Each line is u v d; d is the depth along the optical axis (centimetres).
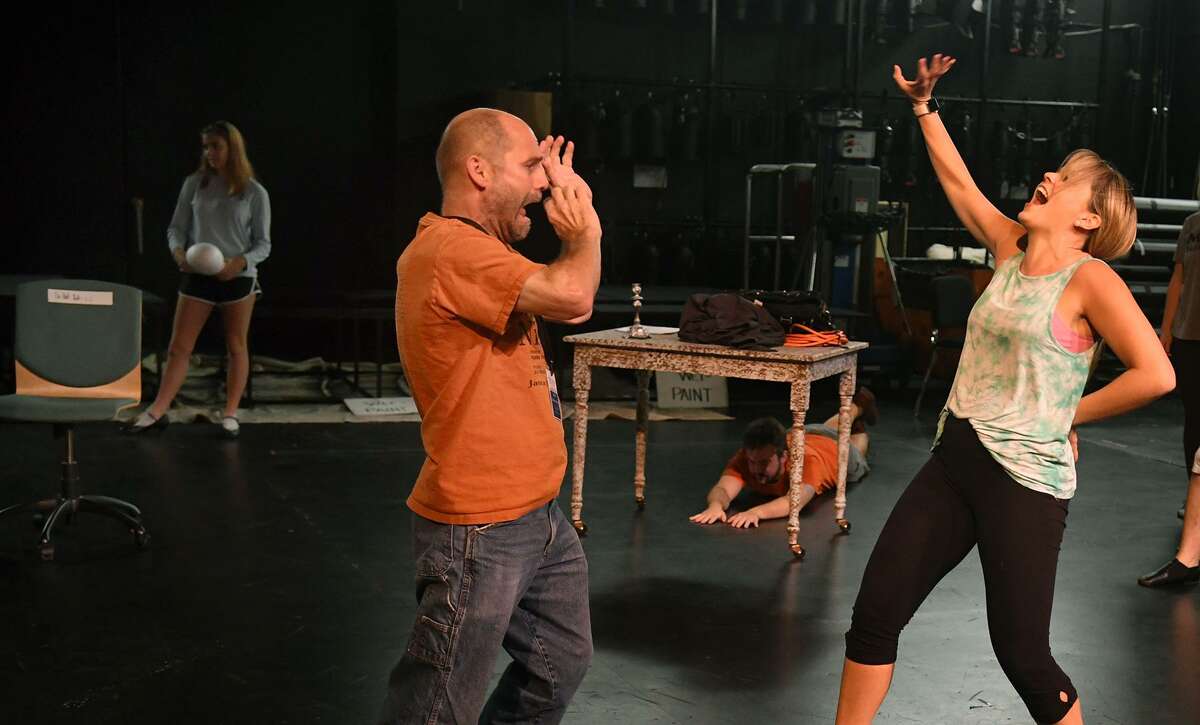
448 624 203
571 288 191
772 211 1028
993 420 236
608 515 508
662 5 961
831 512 520
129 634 350
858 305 872
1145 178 1077
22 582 396
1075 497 564
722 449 658
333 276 974
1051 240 241
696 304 463
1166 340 485
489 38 959
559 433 216
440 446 204
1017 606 232
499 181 209
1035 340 233
